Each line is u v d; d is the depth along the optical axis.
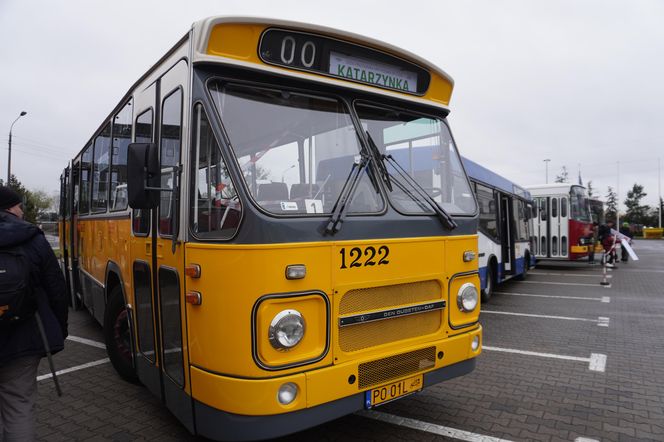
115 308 5.22
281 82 3.39
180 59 3.48
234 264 2.89
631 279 14.90
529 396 4.89
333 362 3.14
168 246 3.54
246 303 2.86
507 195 12.80
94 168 6.73
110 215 5.43
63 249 10.05
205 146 3.16
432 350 3.71
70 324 8.13
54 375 3.28
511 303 10.59
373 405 3.32
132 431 4.11
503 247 12.70
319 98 3.55
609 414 4.45
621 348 6.71
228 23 3.12
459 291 4.01
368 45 3.73
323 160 3.48
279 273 2.91
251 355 2.86
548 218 19.12
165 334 3.64
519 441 3.91
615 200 79.00
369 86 3.79
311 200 3.27
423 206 3.83
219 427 2.95
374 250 3.36
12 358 3.09
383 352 3.41
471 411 4.50
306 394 2.97
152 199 3.20
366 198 3.48
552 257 19.05
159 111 3.92
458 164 4.45
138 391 5.04
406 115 4.09
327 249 3.12
